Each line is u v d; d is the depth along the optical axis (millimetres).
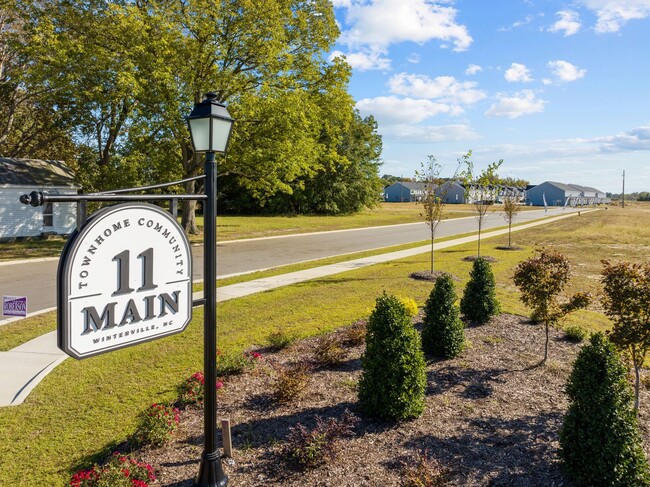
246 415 5191
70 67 18391
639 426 4918
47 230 22688
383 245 22625
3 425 5043
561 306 6816
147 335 3443
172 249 3582
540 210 72062
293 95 18812
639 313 4898
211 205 3746
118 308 3242
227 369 6254
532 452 4398
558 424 4934
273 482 3969
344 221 39344
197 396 5520
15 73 23750
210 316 3787
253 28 18484
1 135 28562
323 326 8453
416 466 4125
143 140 19656
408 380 4953
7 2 19516
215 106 3711
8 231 21391
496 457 4312
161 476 4082
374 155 50188
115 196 3154
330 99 22359
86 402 5574
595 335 4148
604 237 26781
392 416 4938
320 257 18062
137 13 17609
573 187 128750
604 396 3871
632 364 6742
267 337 7703
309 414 5184
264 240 24109
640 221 41500
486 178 16828
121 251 3240
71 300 2975
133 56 17688
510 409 5297
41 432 4906
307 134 21812
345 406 5363
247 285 12352
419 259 17422
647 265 5074
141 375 6352
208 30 17750
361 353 7137
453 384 5988
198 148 3756
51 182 22828
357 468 4141
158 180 22062
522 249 20938
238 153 20266
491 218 48281
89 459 4418
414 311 8953
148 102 18297
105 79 18781
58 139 30031
